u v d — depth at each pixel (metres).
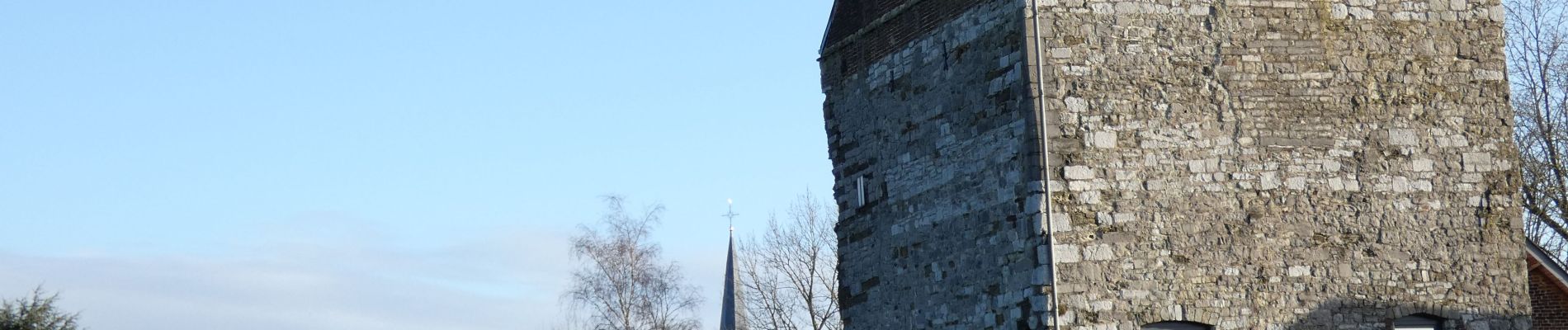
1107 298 26.16
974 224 27.97
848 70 32.22
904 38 30.28
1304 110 27.11
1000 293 27.14
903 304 30.22
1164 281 26.34
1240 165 26.80
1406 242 27.16
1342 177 27.08
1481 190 27.56
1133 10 26.95
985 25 27.80
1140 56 26.83
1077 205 26.30
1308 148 27.03
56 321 43.00
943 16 29.05
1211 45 27.02
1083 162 26.41
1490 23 28.00
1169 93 26.80
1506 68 27.97
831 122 32.81
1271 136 26.94
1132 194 26.47
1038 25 26.64
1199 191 26.66
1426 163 27.41
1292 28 27.28
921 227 29.67
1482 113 27.75
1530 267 30.39
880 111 31.06
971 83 28.14
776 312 54.38
